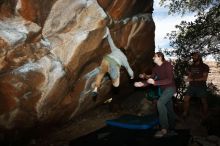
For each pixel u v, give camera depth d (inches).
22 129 199.9
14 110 183.6
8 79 172.6
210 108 330.3
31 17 177.5
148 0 295.1
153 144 199.9
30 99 189.5
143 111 299.6
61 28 196.7
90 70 235.3
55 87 201.0
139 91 347.9
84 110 263.9
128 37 272.7
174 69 376.8
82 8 203.9
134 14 275.3
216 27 369.4
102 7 219.1
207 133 258.5
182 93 372.2
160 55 225.3
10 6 165.6
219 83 466.6
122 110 305.6
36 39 183.6
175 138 209.3
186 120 291.3
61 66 199.6
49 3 186.5
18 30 171.3
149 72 347.3
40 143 218.2
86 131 247.9
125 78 300.4
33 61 183.5
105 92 274.8
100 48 229.1
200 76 289.1
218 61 396.5
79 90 232.7
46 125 224.1
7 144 196.1
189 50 384.2
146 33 303.3
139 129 227.3
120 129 228.5
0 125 181.3
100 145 203.5
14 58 172.2
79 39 204.1
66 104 225.8
